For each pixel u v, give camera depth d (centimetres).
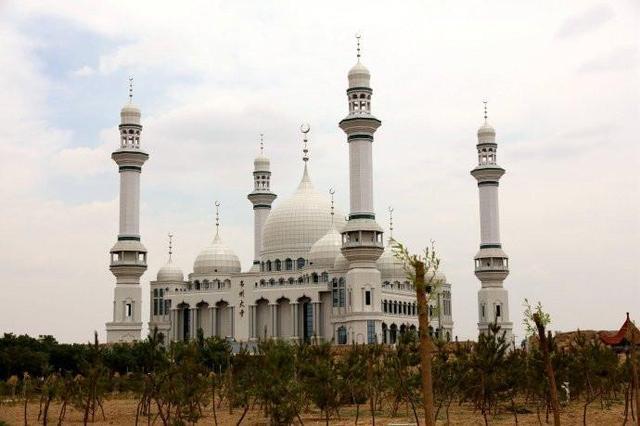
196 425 7681
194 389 7019
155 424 7856
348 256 16662
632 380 7256
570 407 8781
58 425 7769
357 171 16788
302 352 7969
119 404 10212
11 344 13425
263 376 6788
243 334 18575
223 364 9525
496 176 19575
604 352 8700
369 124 16762
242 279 18812
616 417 7825
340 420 7838
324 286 17812
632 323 6612
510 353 8556
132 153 18512
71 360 13238
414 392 8500
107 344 16062
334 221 19900
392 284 19350
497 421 7656
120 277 18338
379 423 7569
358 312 16388
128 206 18475
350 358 7944
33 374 12712
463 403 9550
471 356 7775
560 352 8381
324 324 17912
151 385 7456
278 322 18338
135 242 18412
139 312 18375
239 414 8681
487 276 19262
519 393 9906
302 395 7444
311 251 18925
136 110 18875
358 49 17325
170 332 19650
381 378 8231
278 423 6756
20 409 9588
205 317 19338
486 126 19912
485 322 19200
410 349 7831
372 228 16562
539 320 5816
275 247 19888
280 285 18562
